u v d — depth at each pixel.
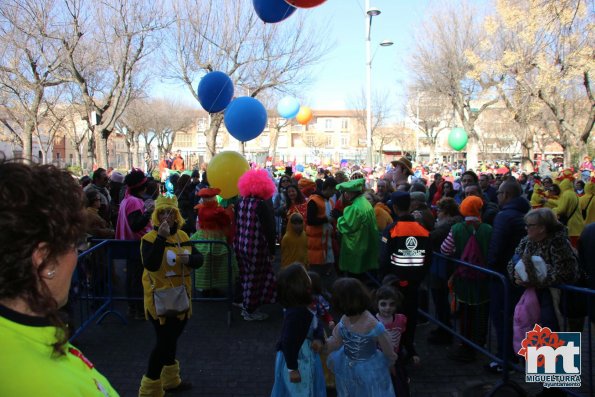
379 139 63.31
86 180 8.91
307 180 8.98
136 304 5.95
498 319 4.31
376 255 5.69
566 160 21.03
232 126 7.20
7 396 0.86
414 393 4.03
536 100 21.39
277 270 8.48
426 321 5.98
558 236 3.61
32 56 18.27
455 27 24.22
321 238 6.76
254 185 5.68
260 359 4.77
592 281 3.93
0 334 0.92
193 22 16.86
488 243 4.68
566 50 16.00
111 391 1.15
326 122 76.38
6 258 0.93
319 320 3.33
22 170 1.02
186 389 4.11
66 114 29.59
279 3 6.43
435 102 31.77
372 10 15.74
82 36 17.66
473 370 4.50
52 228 0.99
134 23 16.67
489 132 51.53
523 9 16.83
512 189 4.41
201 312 6.34
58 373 0.95
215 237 6.39
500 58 21.36
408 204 4.52
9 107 25.73
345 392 3.18
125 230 6.04
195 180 11.55
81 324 5.24
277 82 18.08
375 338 3.14
